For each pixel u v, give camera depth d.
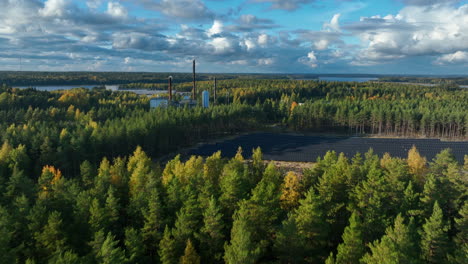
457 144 115.25
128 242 38.06
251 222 41.06
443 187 48.75
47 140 82.44
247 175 59.38
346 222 48.03
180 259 37.19
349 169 53.19
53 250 37.91
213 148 116.62
